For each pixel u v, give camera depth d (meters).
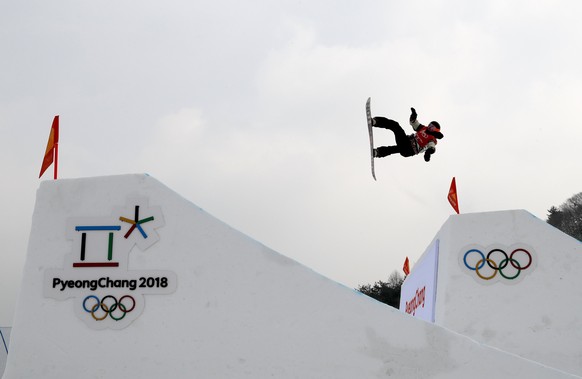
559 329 12.12
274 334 8.61
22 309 9.12
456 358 8.15
